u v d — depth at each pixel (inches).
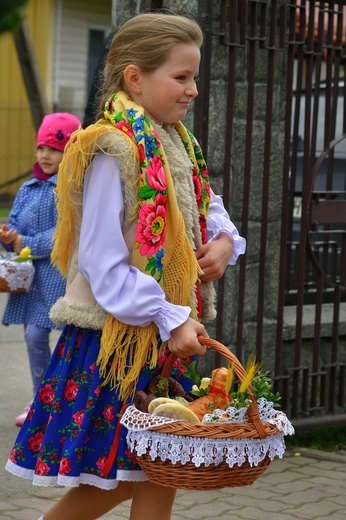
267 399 134.0
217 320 238.1
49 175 255.8
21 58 823.1
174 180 138.9
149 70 136.3
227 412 127.4
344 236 260.5
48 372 143.7
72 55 973.2
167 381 137.9
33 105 831.1
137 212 135.3
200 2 226.7
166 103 136.9
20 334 382.9
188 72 137.0
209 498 207.5
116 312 131.5
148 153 134.3
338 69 257.0
